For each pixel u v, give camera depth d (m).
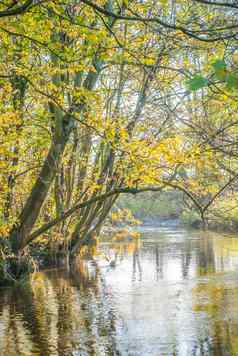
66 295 17.70
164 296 17.00
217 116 16.58
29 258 21.20
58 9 9.76
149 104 20.33
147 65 10.93
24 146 21.61
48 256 25.77
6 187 19.86
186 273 21.81
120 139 15.29
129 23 16.38
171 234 43.12
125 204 53.84
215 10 16.92
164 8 17.48
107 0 14.45
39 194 20.03
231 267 22.95
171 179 16.72
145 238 39.66
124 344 11.75
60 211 25.02
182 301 16.05
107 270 23.80
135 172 17.25
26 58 15.03
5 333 12.83
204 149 15.79
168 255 28.55
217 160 16.34
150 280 20.41
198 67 16.27
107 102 20.38
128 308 15.35
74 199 26.81
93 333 12.75
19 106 20.16
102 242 37.94
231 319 13.61
